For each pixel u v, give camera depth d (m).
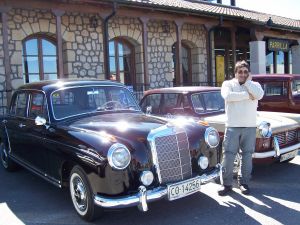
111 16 10.98
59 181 4.68
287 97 7.88
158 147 4.09
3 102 10.33
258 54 14.41
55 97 5.05
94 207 4.05
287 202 4.67
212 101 6.56
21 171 6.60
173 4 13.06
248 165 4.95
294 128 6.05
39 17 10.98
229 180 4.96
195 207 4.58
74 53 11.67
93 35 12.05
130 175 3.92
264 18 17.03
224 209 4.48
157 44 13.73
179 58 12.88
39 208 4.75
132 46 13.44
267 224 4.01
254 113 4.82
